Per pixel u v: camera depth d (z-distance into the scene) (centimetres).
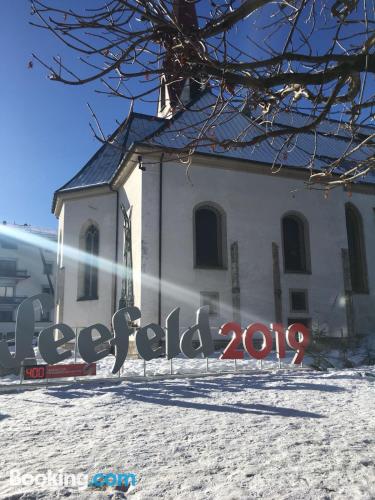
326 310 2123
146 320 1833
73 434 691
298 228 2214
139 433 693
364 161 538
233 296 1959
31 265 5900
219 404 926
